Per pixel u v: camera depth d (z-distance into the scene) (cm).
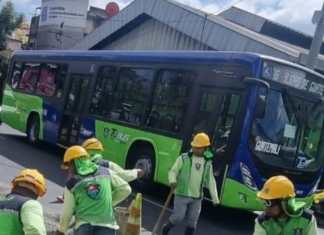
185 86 1138
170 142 1135
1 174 1204
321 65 2128
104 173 575
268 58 1012
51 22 5000
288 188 426
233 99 1026
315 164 1079
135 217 766
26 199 441
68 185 561
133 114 1264
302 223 431
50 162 1476
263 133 1002
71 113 1508
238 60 1033
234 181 990
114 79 1359
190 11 2589
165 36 2808
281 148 1027
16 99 1855
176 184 818
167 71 1198
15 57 1930
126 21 3053
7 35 5425
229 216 1162
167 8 2739
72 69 1551
